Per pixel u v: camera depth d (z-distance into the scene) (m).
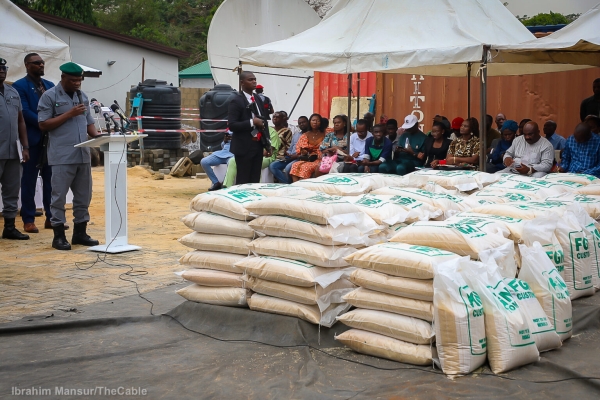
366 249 3.98
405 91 12.77
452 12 8.62
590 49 7.74
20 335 4.35
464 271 3.65
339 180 5.72
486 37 8.34
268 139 8.64
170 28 41.81
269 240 4.45
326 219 4.20
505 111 12.16
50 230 8.42
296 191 4.78
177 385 3.51
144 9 41.34
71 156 7.05
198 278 4.67
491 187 6.37
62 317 4.70
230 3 13.74
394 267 3.79
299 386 3.46
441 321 3.55
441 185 6.40
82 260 6.66
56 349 4.09
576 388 3.37
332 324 4.26
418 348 3.71
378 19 8.81
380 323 3.82
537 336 3.81
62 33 20.86
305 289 4.20
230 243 4.59
